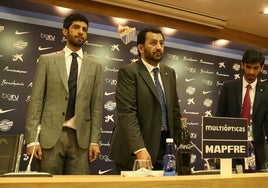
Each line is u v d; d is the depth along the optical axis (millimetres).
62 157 2125
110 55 3975
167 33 4457
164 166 1341
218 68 4805
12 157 1576
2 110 3311
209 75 4715
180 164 1380
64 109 2162
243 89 2543
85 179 850
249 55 2430
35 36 3562
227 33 4941
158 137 1775
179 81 4465
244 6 4223
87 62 2357
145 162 1387
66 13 3771
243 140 1346
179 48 4535
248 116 2443
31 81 3471
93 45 3898
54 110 2148
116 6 4098
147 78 1857
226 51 4926
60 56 2289
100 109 2330
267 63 5285
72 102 2213
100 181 790
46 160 2057
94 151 2195
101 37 3959
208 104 4629
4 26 3434
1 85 3334
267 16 4523
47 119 2131
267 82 5234
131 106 1789
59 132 2109
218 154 1272
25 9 3561
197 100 4551
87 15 3910
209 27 4781
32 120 2096
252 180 1057
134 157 1744
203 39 4730
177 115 1937
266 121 2404
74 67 2305
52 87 2188
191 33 4621
